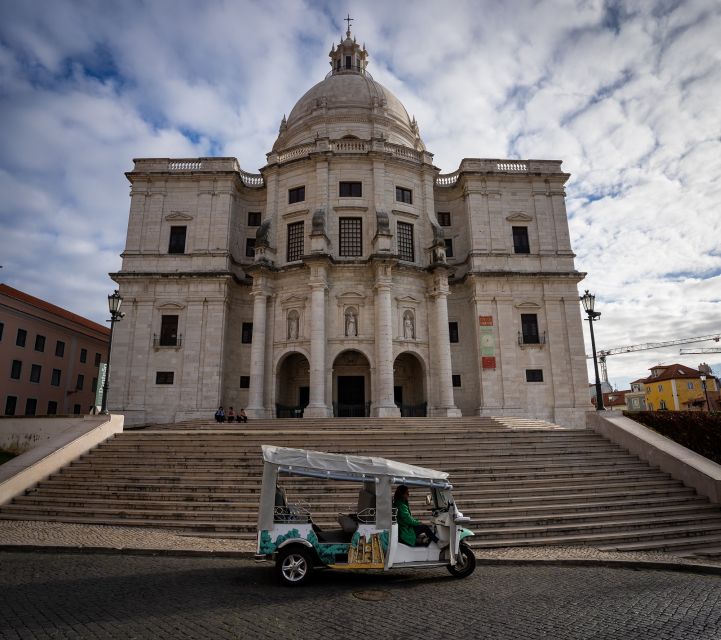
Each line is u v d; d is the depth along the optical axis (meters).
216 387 35.84
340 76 50.22
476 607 8.70
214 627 7.47
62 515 15.93
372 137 41.03
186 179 39.88
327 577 10.57
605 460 20.25
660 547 14.15
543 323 38.28
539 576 11.06
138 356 36.34
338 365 37.00
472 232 39.75
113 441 21.52
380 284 34.12
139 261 38.31
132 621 7.66
